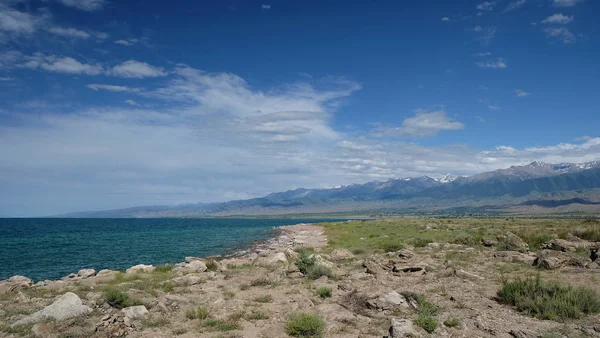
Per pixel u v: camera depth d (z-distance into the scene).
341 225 96.62
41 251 52.12
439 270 22.66
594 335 10.75
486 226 63.78
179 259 44.22
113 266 38.72
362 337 11.53
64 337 11.77
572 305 13.10
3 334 12.10
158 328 13.01
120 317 13.91
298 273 23.22
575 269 21.16
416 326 11.91
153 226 151.75
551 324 11.98
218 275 24.92
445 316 13.27
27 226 143.12
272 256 33.75
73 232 100.38
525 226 60.59
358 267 25.48
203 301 16.89
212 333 12.39
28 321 13.08
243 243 64.81
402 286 18.45
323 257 30.62
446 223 80.25
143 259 44.25
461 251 30.08
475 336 11.05
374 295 15.83
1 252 50.62
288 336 11.95
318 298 17.03
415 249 33.81
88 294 17.64
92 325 12.73
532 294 14.52
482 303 14.88
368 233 60.94
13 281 23.19
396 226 74.19
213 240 72.44
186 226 152.50
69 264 40.03
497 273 21.25
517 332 10.96
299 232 85.12
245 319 13.91
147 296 17.62
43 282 24.53
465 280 19.30
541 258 23.09
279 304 16.14
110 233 96.12
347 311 14.52
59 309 13.79
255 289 19.70
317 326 12.13
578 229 37.84
